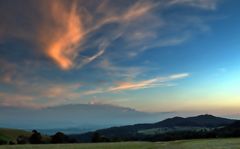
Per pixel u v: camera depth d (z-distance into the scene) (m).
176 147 60.25
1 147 62.16
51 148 58.25
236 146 57.22
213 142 72.44
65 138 142.25
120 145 67.75
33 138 139.00
